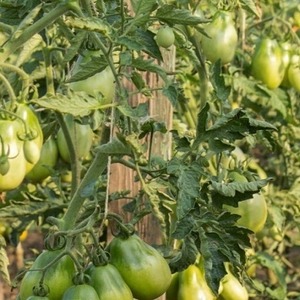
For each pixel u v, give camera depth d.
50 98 0.85
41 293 0.85
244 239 0.89
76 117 0.92
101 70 0.87
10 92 0.86
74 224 0.91
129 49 0.86
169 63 1.10
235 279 1.07
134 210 0.99
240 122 0.86
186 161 0.91
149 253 0.87
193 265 1.05
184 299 1.04
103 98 0.86
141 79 0.94
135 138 0.84
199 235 0.88
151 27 1.07
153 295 0.87
